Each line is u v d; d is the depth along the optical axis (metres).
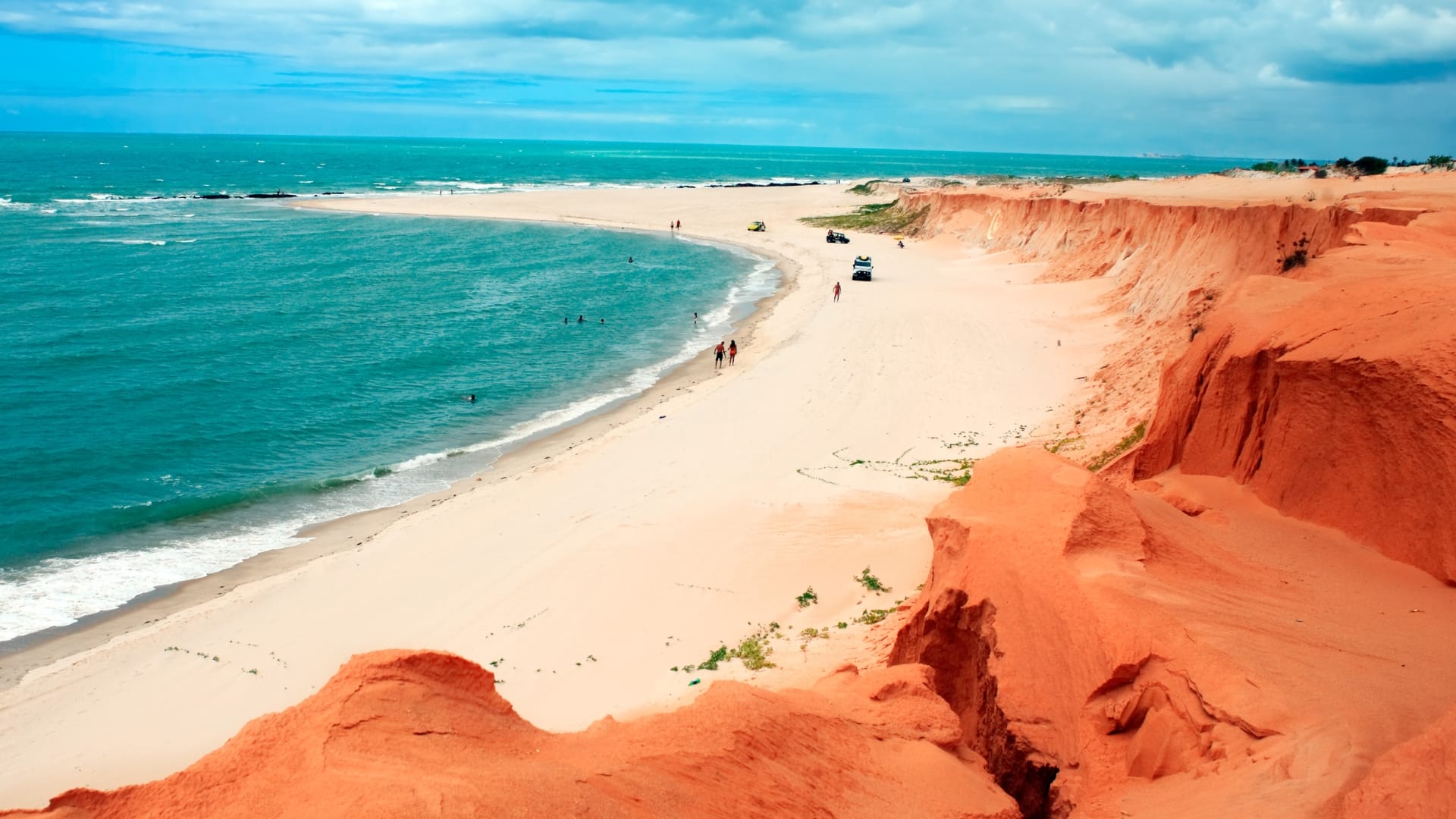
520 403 36.38
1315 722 8.43
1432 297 13.45
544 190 139.88
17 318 45.97
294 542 24.03
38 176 141.00
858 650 14.71
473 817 6.79
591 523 23.31
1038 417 28.75
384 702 8.14
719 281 64.69
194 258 66.44
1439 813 6.70
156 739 15.68
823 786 8.70
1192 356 16.67
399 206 107.31
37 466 28.20
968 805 8.88
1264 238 30.61
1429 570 11.80
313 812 6.86
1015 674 10.31
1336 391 13.52
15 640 19.28
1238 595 11.23
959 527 12.17
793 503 22.75
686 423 32.09
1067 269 52.38
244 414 33.81
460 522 24.44
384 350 43.62
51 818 7.12
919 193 95.56
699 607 18.09
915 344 40.28
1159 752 9.12
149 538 24.16
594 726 9.45
